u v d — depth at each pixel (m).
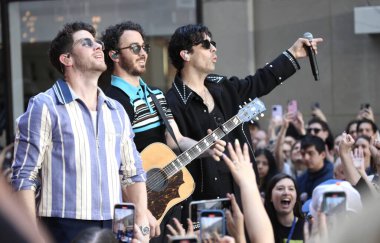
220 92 5.57
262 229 3.40
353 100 9.54
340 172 6.64
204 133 5.46
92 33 4.54
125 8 10.32
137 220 4.53
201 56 5.51
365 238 2.75
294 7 9.62
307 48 5.86
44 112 4.30
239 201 5.42
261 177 7.87
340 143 6.05
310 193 7.61
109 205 4.34
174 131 5.35
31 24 10.70
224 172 5.40
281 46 9.69
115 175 4.41
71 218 4.27
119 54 5.32
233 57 9.81
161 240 5.17
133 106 5.25
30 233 2.67
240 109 5.42
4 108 10.80
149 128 5.29
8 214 2.65
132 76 5.34
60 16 10.59
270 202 5.98
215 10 9.88
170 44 5.57
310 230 3.60
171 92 5.54
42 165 4.32
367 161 7.05
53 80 10.63
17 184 4.24
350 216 2.96
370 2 9.27
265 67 5.82
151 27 10.20
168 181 5.14
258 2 9.76
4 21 10.73
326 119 9.61
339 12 9.49
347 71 9.52
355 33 9.43
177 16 10.09
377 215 2.76
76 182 4.29
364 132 7.81
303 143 7.62
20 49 10.74
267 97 9.72
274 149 8.26
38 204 4.33
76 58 4.42
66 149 4.30
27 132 4.29
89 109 4.38
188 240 3.23
